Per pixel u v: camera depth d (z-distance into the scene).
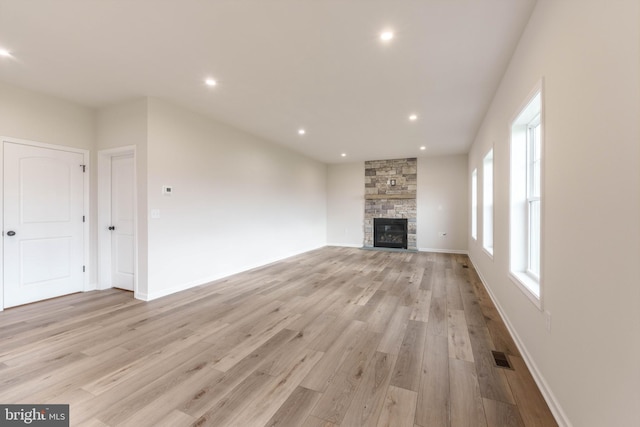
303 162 7.21
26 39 2.29
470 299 3.57
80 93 3.38
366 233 8.17
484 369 2.02
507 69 2.72
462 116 4.18
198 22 2.09
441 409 1.61
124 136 3.63
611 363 1.08
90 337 2.50
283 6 1.91
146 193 3.45
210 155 4.32
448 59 2.61
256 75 2.94
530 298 2.00
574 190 1.38
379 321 2.89
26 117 3.28
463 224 7.15
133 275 3.82
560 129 1.54
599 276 1.17
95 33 2.22
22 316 2.97
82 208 3.80
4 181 3.14
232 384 1.84
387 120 4.39
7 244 3.17
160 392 1.76
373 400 1.69
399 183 7.75
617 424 1.04
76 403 1.66
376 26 2.14
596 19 1.18
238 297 3.63
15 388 1.79
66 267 3.67
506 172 2.77
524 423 1.51
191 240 4.03
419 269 5.27
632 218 0.96
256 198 5.40
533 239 2.47
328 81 3.06
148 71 2.85
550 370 1.65
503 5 1.90
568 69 1.44
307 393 1.76
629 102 0.98
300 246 7.09
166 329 2.68
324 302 3.45
